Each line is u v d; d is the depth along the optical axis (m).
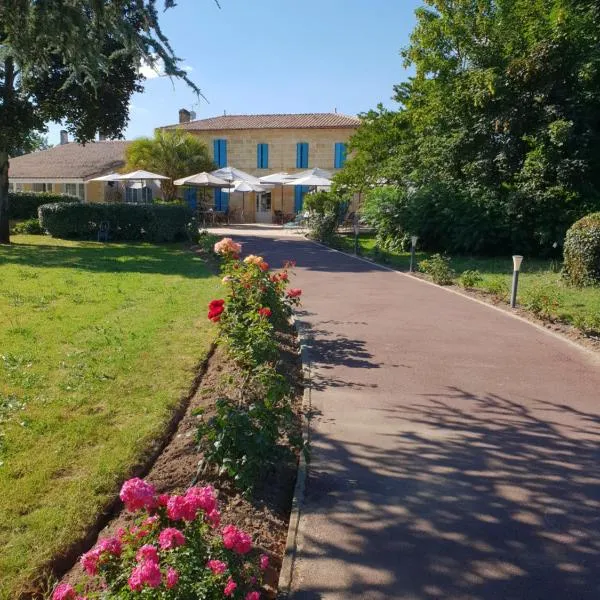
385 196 20.33
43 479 3.79
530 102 17.56
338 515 3.62
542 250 17.61
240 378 5.72
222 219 38.00
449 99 19.45
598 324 8.31
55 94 19.41
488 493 3.94
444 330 8.55
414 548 3.30
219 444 3.60
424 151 20.73
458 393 5.91
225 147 42.59
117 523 3.44
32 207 30.30
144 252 18.66
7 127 18.64
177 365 6.27
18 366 6.18
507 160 18.23
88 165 38.59
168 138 34.81
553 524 3.57
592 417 5.32
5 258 16.17
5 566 2.93
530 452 4.59
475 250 18.12
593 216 12.23
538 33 17.52
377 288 12.31
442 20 20.56
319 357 7.07
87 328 7.95
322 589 2.94
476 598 2.89
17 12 6.03
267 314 6.12
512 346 7.71
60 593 2.18
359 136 26.67
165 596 2.19
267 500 3.75
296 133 41.75
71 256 16.98
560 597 2.91
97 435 4.48
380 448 4.60
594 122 17.20
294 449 4.52
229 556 2.47
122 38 6.17
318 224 23.95
